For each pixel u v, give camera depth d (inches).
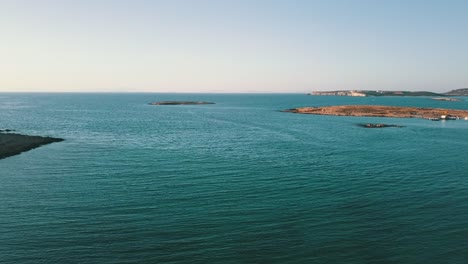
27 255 839.7
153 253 852.6
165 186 1401.3
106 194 1294.3
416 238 933.8
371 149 2327.8
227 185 1419.8
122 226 1003.3
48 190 1344.7
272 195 1290.6
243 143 2591.0
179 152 2187.5
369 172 1653.5
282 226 1006.4
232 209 1139.3
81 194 1295.5
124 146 2418.8
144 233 958.4
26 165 1785.2
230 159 1964.8
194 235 947.3
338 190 1358.3
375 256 844.0
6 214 1093.8
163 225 1010.7
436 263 811.4
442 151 2247.8
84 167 1742.1
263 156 2063.2
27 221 1039.0
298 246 890.1
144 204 1184.8
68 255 840.3
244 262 817.5
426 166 1788.9
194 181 1480.1
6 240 915.4
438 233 963.3
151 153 2145.7
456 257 836.6
